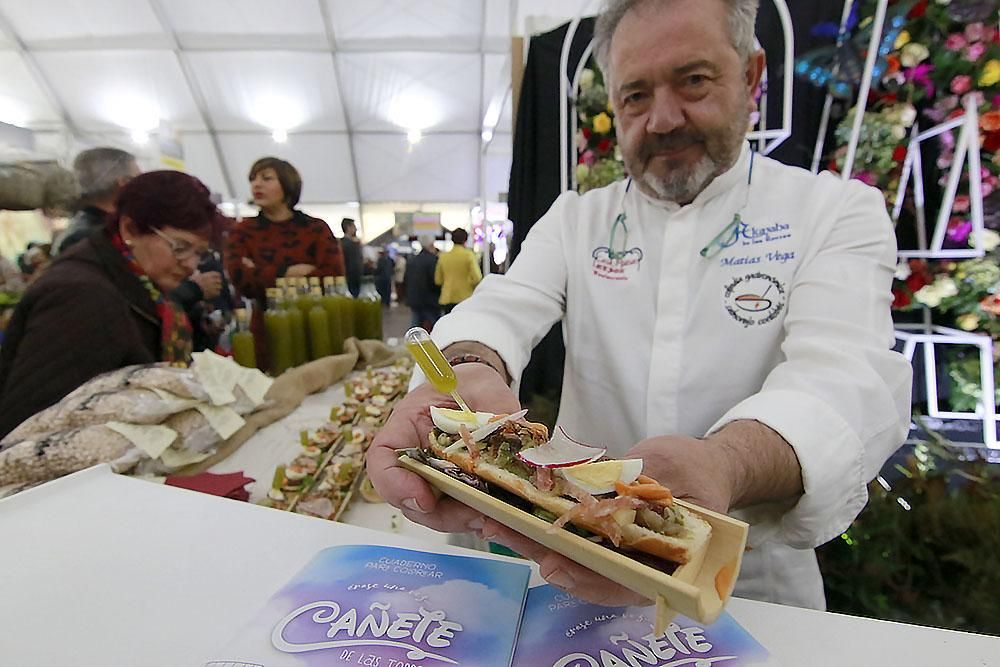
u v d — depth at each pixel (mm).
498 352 1043
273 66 7875
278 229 2770
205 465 1316
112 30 6887
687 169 1082
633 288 1211
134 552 712
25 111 7582
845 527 821
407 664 520
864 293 958
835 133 2541
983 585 1161
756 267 1098
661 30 994
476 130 9516
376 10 6855
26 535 746
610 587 513
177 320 1780
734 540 490
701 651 543
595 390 1272
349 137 9445
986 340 2705
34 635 566
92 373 1301
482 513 617
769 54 2303
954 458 1594
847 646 558
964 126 2346
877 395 834
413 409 802
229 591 640
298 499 1146
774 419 755
